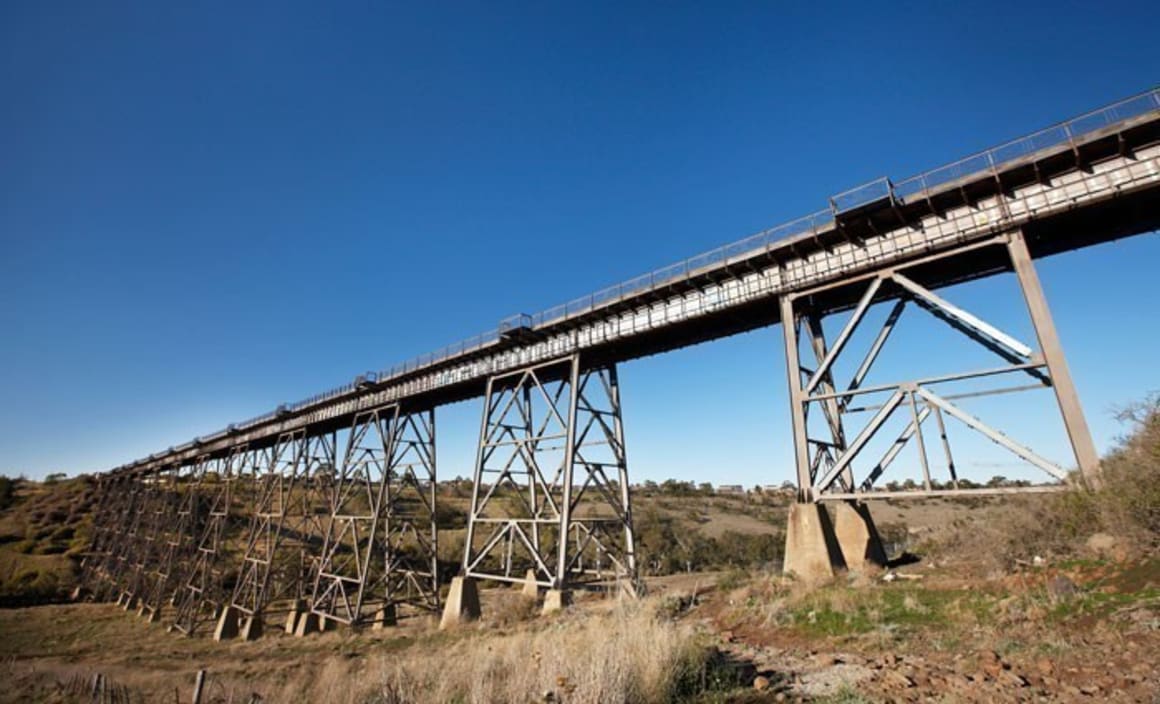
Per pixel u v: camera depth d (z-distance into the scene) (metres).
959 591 11.16
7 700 20.67
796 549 15.17
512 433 26.47
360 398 35.97
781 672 8.57
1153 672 6.05
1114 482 10.54
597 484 24.25
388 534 33.56
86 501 85.12
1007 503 15.62
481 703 7.88
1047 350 12.51
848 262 16.44
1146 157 12.26
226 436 48.97
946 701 6.31
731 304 19.00
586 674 7.45
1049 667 6.79
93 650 36.81
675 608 15.55
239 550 54.38
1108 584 9.10
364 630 31.47
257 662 25.50
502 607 25.52
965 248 14.41
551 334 25.44
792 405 16.45
